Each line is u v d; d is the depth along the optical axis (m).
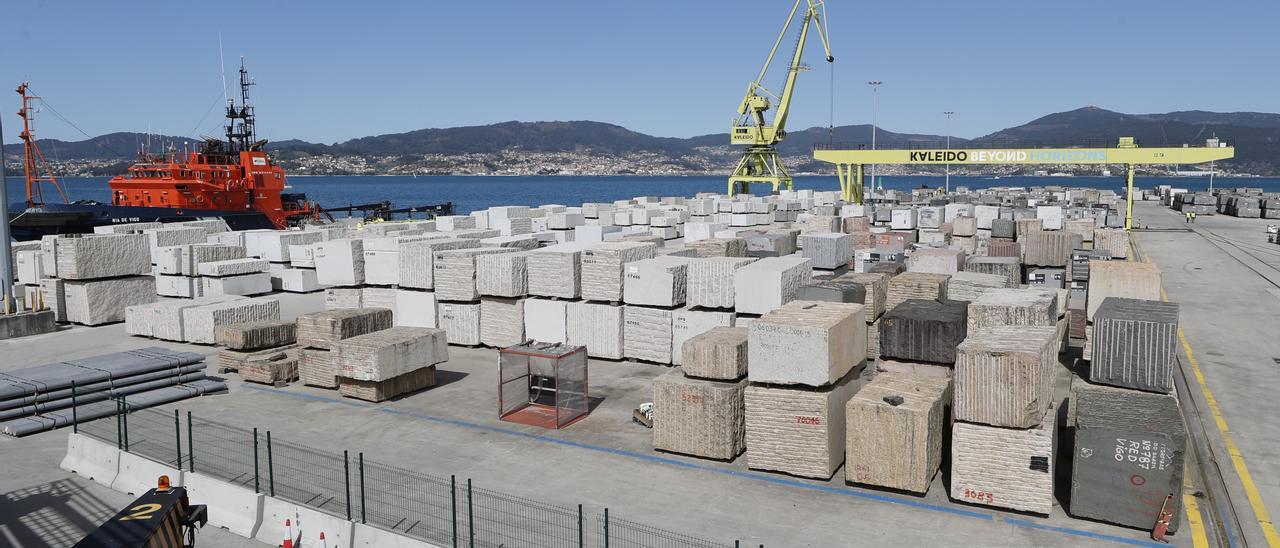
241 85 64.88
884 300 26.78
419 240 34.66
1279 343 28.25
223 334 26.03
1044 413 15.25
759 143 98.25
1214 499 15.42
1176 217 96.12
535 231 56.62
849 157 78.81
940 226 54.41
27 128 53.38
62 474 17.78
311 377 24.08
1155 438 13.75
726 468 17.30
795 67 95.06
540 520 14.63
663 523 14.52
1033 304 19.05
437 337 24.00
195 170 61.44
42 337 31.44
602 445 18.78
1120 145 71.31
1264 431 19.17
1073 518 14.60
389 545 13.73
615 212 67.00
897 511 14.95
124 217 56.62
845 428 16.36
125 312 32.72
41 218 52.34
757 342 16.92
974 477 14.97
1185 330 30.44
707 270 25.23
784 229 51.19
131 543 11.57
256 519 15.19
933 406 15.66
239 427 20.19
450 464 17.58
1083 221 49.78
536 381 21.83
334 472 17.00
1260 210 93.12
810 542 13.73
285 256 42.97
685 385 17.88
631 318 26.41
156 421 20.66
